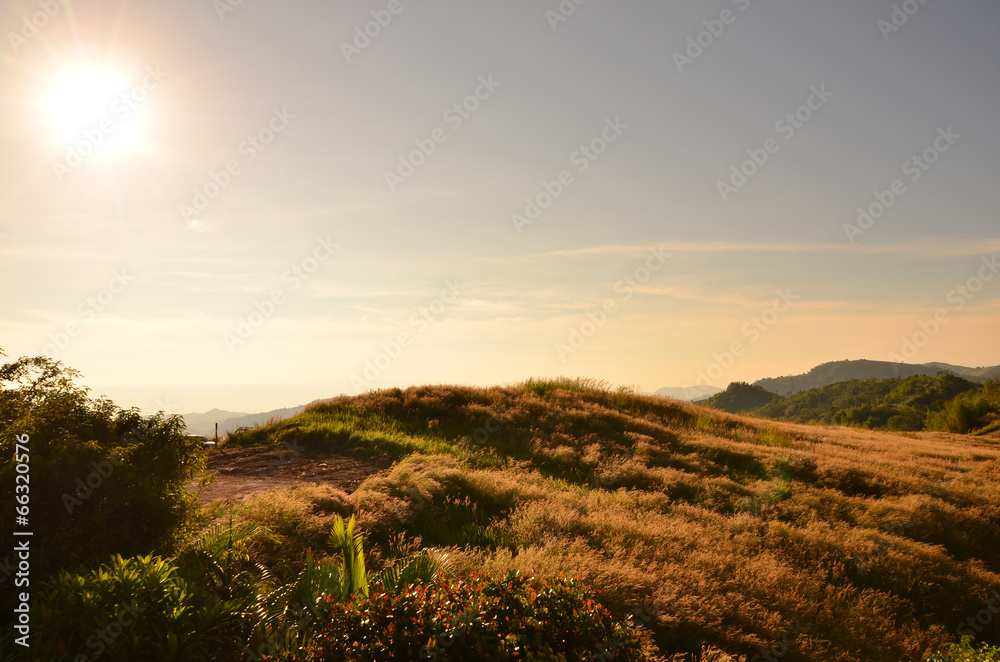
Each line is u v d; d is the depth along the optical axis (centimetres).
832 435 2681
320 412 2191
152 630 465
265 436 1869
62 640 434
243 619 512
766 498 1384
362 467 1435
